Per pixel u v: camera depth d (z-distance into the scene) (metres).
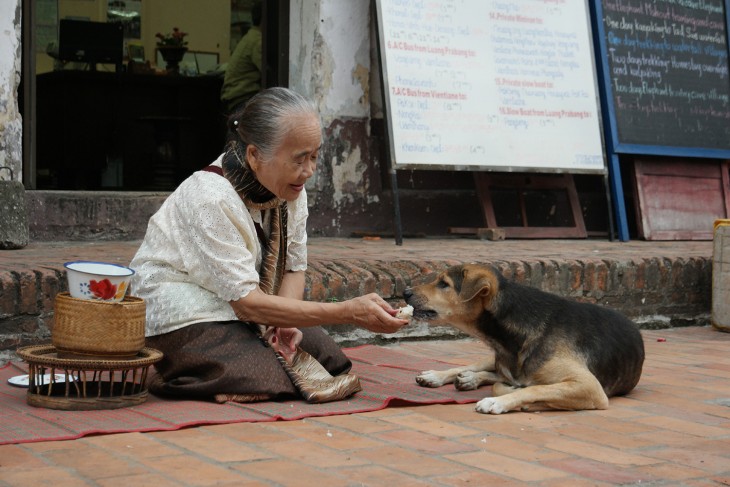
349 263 5.72
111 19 11.85
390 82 7.82
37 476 2.68
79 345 3.52
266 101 3.58
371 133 8.52
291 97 3.60
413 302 4.01
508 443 3.24
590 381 3.81
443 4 8.19
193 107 10.94
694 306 6.81
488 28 8.41
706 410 3.89
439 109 8.02
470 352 5.30
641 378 4.64
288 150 3.58
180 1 12.13
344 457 2.99
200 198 3.71
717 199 9.62
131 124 10.92
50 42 11.52
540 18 8.70
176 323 3.80
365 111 8.38
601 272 6.34
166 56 11.33
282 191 3.71
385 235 8.23
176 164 10.89
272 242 3.93
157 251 3.93
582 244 8.16
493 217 8.52
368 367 4.75
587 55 8.89
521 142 8.41
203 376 3.79
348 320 3.72
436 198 8.75
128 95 10.84
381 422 3.51
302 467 2.85
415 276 5.68
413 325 5.62
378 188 8.48
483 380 4.23
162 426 3.27
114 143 10.84
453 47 8.18
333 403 3.80
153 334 3.85
